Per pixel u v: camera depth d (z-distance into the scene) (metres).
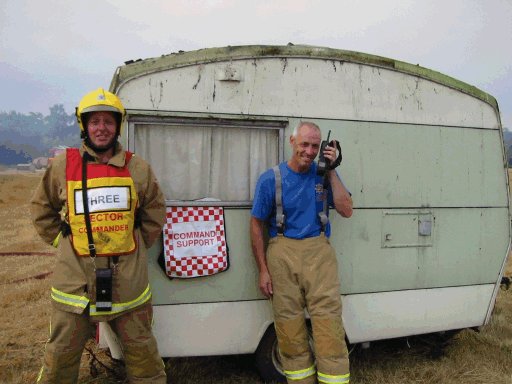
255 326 3.87
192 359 4.54
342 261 4.05
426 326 4.33
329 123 3.99
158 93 3.61
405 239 4.23
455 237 4.39
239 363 4.45
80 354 3.22
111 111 3.08
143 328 3.31
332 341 3.51
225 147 3.83
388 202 4.16
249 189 3.88
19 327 5.43
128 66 3.56
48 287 6.96
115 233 3.09
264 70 3.82
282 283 3.63
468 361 4.62
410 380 4.27
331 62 3.98
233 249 3.80
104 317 3.12
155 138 3.69
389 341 5.03
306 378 3.64
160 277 3.67
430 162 4.29
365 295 4.12
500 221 4.56
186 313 3.72
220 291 3.78
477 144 4.46
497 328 5.46
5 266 8.47
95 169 3.11
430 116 4.29
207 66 3.71
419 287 4.29
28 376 4.19
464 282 4.45
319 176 3.69
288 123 3.88
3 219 15.29
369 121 4.10
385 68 4.14
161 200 3.33
